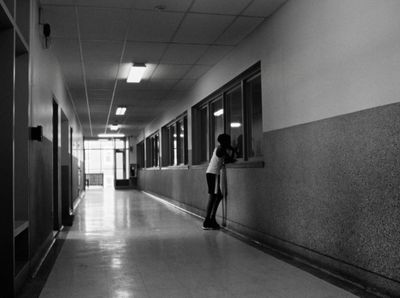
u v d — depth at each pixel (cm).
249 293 307
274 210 468
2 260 285
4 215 286
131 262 414
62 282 344
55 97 580
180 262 411
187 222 722
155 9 441
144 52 599
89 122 1460
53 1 411
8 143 290
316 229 378
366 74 306
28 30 363
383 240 289
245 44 548
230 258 427
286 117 438
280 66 450
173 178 1095
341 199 339
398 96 274
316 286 321
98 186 2583
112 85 815
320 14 369
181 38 541
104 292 315
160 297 301
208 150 771
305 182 398
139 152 2053
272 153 472
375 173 297
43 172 447
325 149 362
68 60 626
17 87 358
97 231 623
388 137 283
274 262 405
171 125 1172
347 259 332
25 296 306
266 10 454
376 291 296
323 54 364
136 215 842
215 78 679
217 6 439
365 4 307
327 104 359
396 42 275
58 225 619
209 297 300
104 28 493
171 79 779
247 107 590
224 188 643
